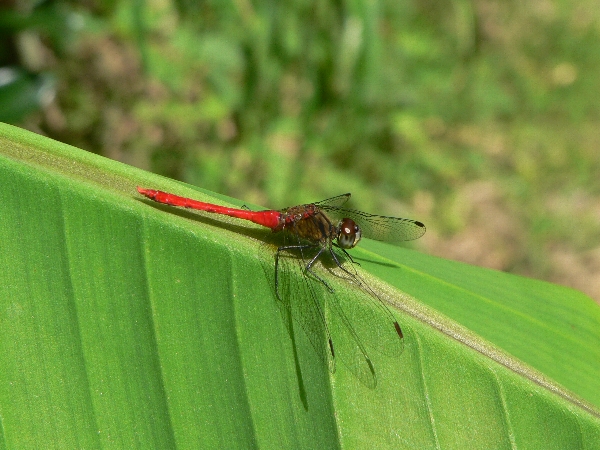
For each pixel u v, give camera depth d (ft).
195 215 0.90
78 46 1.58
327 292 0.89
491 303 0.92
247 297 0.88
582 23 2.30
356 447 0.87
